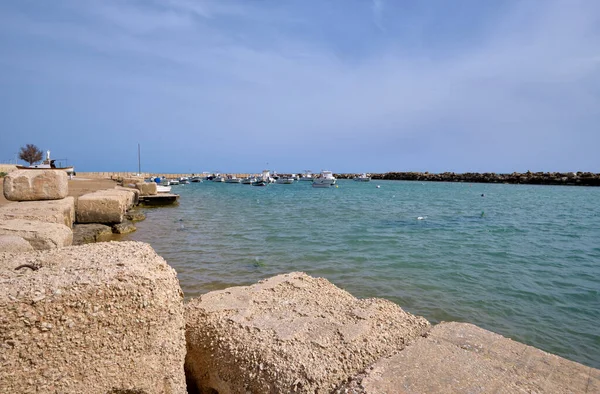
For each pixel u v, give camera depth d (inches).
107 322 83.0
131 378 86.0
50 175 403.9
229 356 105.3
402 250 458.6
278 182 3058.6
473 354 102.8
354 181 4097.0
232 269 343.3
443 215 882.1
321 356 99.0
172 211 871.7
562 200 1514.5
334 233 578.6
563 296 299.4
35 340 75.5
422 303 272.8
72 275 84.3
